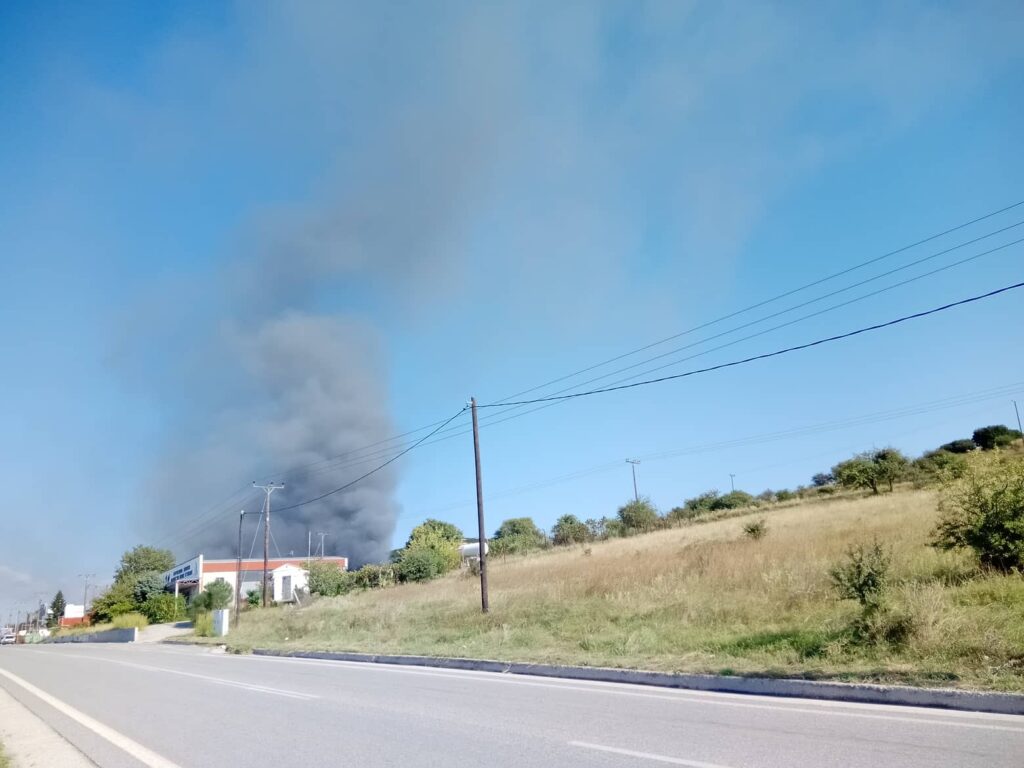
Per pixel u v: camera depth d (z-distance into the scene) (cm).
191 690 1583
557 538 6606
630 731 841
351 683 1515
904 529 2239
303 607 4853
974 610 1202
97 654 3584
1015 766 611
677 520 6288
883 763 640
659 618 1808
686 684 1164
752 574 2016
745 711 919
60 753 939
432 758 769
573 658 1480
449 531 9381
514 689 1264
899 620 1155
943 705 869
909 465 4641
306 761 792
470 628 2330
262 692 1453
